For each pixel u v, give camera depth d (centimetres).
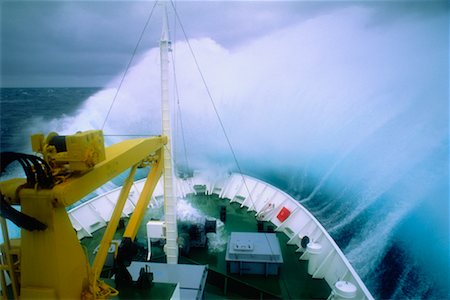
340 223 1416
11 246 285
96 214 888
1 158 227
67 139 255
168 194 647
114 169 347
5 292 294
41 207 252
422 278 1139
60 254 266
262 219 921
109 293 363
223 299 604
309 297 587
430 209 1314
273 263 638
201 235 752
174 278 539
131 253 448
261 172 1688
